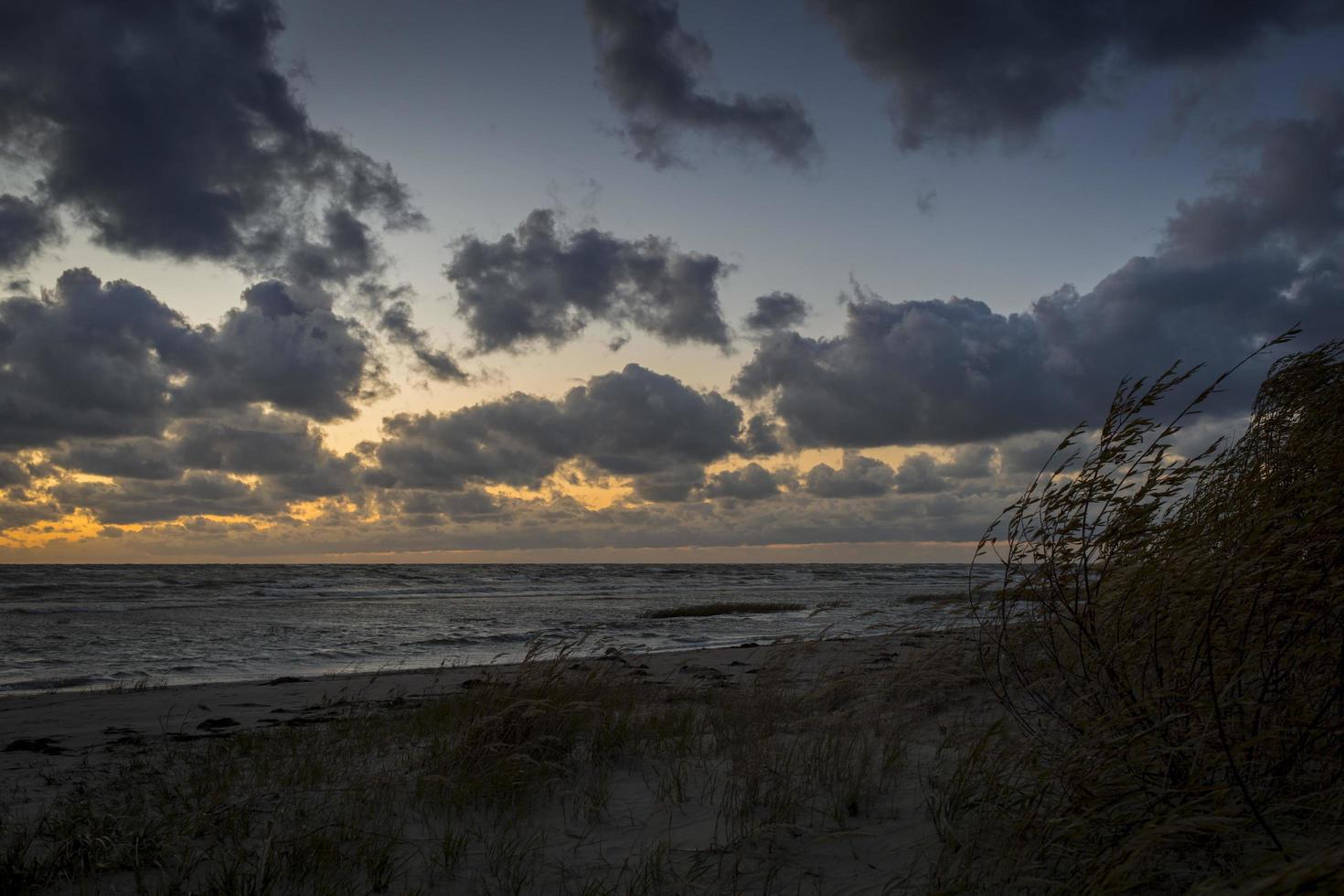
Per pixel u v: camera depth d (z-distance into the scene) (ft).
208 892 11.94
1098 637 12.03
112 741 27.84
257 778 19.30
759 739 18.58
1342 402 12.48
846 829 13.52
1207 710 10.18
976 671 17.88
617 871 12.75
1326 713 9.98
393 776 18.38
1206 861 9.65
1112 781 10.64
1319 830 9.31
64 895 12.28
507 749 17.99
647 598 161.27
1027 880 9.65
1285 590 10.23
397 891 12.27
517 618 105.19
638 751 19.66
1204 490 13.38
